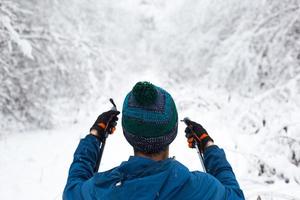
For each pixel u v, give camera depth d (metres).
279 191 4.30
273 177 4.72
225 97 9.50
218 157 1.70
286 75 9.05
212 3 11.77
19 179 5.39
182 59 13.81
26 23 9.10
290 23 9.11
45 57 8.97
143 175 1.38
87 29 11.95
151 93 1.41
